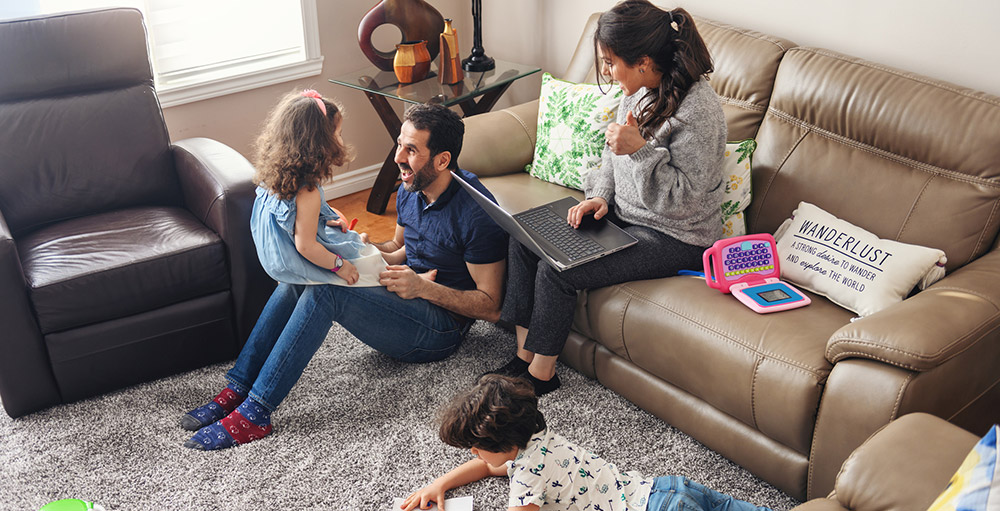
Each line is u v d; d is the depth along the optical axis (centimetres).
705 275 210
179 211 261
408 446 212
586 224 231
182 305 238
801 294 205
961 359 170
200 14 323
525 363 239
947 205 206
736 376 189
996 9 221
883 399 164
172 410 229
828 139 230
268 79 339
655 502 158
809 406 177
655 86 216
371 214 356
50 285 215
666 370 208
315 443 214
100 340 228
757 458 193
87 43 256
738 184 234
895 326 168
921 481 138
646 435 215
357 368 246
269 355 219
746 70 248
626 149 212
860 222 219
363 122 374
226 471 205
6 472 205
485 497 193
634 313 211
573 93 271
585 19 329
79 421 224
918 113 212
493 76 331
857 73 226
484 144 280
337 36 354
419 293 225
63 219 258
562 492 162
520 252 229
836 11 254
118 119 262
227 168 248
